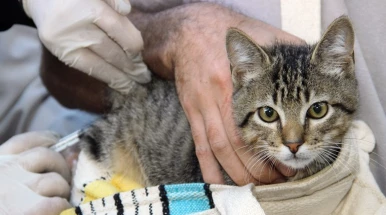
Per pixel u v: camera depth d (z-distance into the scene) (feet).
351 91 1.87
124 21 2.06
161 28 2.19
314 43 1.94
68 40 2.04
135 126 2.23
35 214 1.92
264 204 1.77
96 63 2.12
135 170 2.22
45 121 2.73
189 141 2.10
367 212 1.80
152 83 2.26
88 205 1.84
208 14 2.12
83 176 2.18
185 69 2.02
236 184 1.94
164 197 1.82
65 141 2.30
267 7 2.12
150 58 2.21
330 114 1.84
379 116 2.05
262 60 1.87
